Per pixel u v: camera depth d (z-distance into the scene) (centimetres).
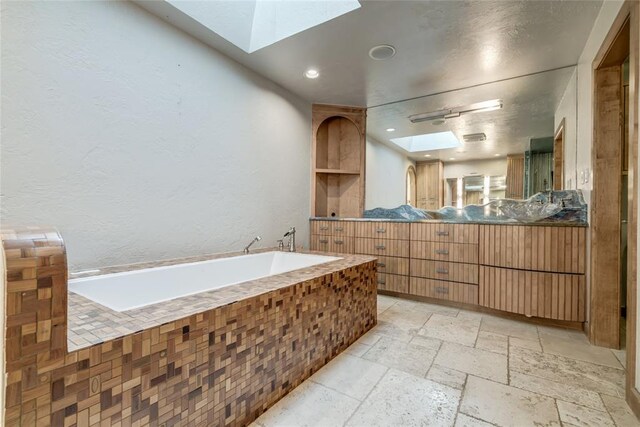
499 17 190
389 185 354
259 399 126
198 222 220
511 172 306
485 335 210
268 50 232
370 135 363
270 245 287
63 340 73
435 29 204
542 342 199
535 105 299
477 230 256
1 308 66
